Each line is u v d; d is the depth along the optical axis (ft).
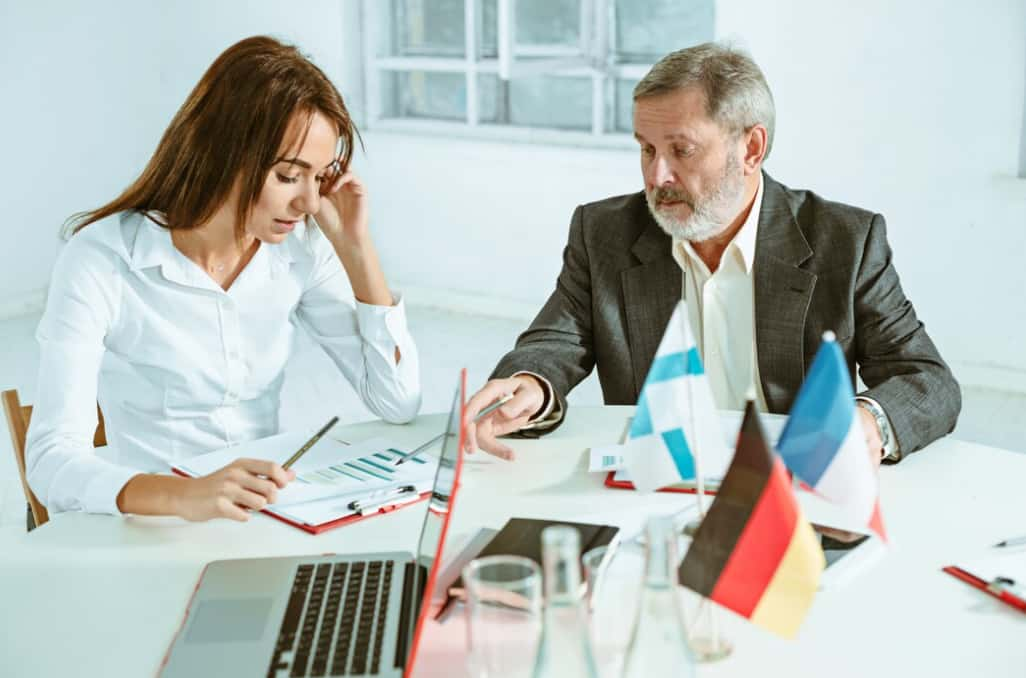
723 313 6.54
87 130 17.40
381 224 17.12
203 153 5.62
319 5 16.71
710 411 4.67
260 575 4.42
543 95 16.11
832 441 3.98
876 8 12.84
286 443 5.81
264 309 6.21
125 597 4.36
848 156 13.39
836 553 4.48
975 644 3.87
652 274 6.58
